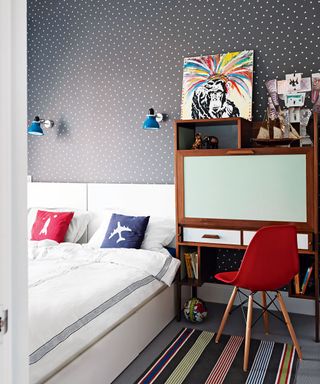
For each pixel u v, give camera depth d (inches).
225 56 146.3
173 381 95.2
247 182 123.8
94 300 92.4
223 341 117.0
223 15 147.6
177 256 134.0
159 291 124.3
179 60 154.7
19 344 32.5
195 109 149.8
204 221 129.7
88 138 170.6
